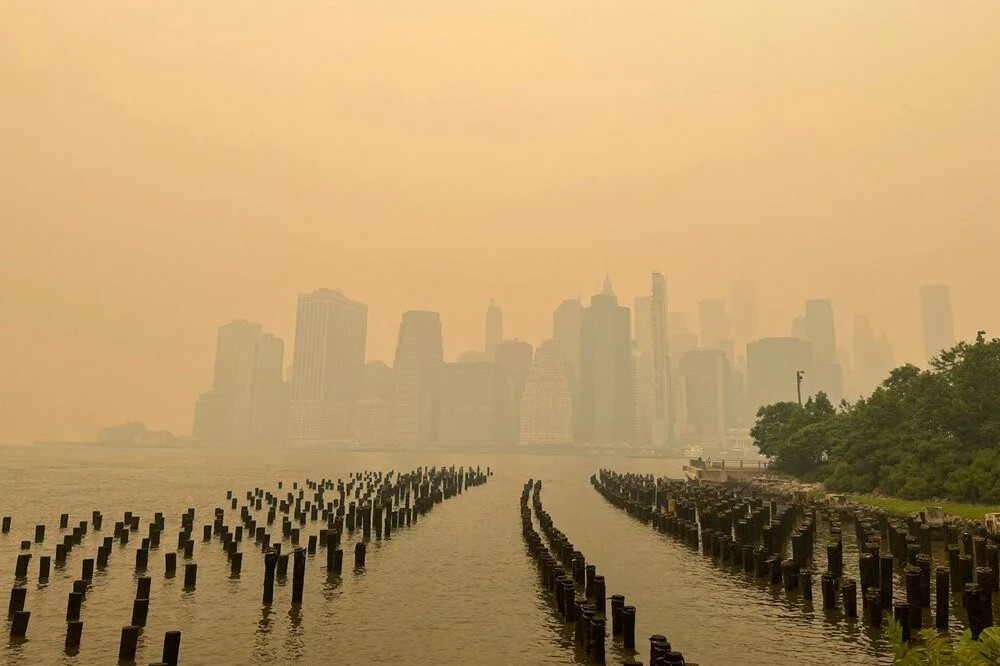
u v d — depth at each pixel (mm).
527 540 42594
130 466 144125
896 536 34125
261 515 57656
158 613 25375
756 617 24906
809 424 84250
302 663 20188
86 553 37500
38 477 101375
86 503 64500
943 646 12781
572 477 132625
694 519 55469
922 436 56469
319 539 44094
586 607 21953
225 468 144375
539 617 25391
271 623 24266
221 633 23000
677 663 16375
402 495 75812
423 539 45250
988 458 48062
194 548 39875
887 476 57250
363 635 22984
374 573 33438
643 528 51250
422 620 24891
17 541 41219
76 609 22547
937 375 58344
